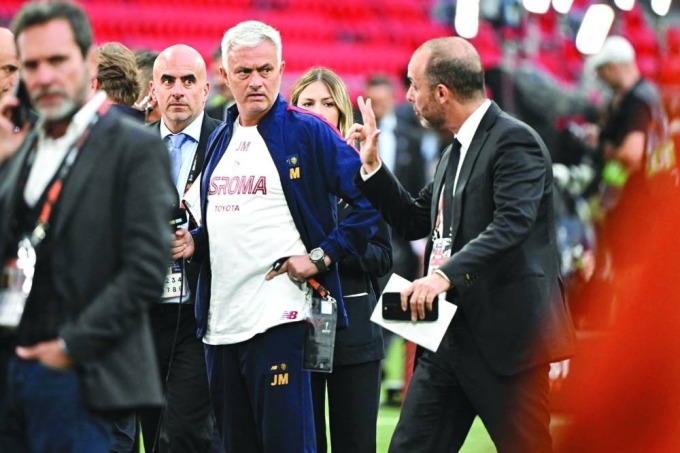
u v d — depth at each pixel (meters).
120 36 43.12
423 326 11.55
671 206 9.08
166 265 8.91
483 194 11.69
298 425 12.28
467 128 11.88
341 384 13.71
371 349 13.71
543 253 11.80
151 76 15.83
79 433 8.95
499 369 11.59
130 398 8.84
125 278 8.71
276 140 12.45
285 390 12.27
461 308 11.75
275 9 46.12
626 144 19.25
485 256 11.20
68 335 8.55
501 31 42.44
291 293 12.36
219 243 12.48
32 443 8.99
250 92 12.39
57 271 8.79
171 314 13.99
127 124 9.05
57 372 8.87
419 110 12.02
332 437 13.92
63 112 8.91
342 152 12.57
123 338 8.88
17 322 8.88
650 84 19.56
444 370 11.88
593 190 21.36
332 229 12.62
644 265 8.37
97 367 8.75
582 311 15.38
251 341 12.33
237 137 12.65
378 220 12.64
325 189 12.60
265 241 12.34
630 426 7.86
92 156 8.91
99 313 8.60
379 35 46.94
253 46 12.37
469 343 11.73
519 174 11.46
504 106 31.09
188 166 14.27
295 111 12.69
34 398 8.89
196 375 13.91
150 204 8.85
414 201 12.82
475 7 34.31
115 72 13.94
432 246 12.20
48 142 9.15
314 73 14.87
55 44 8.85
